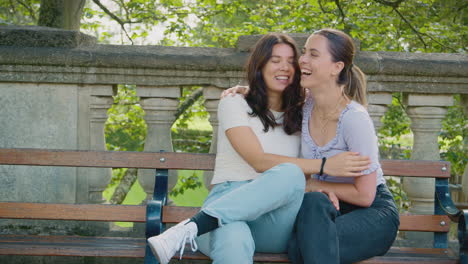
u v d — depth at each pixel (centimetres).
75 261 313
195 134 668
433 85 310
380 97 316
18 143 317
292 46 251
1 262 313
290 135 256
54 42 307
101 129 322
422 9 675
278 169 221
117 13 745
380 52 316
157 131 319
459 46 629
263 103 249
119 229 327
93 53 302
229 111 247
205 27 709
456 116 563
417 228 267
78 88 313
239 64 300
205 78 309
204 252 228
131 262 312
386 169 272
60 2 498
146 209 239
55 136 316
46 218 262
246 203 213
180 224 211
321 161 232
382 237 229
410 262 232
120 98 632
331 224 212
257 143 241
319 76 234
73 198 320
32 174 318
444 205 263
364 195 231
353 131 229
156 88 312
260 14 712
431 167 272
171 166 270
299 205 225
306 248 209
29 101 314
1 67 307
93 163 271
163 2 700
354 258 223
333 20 648
